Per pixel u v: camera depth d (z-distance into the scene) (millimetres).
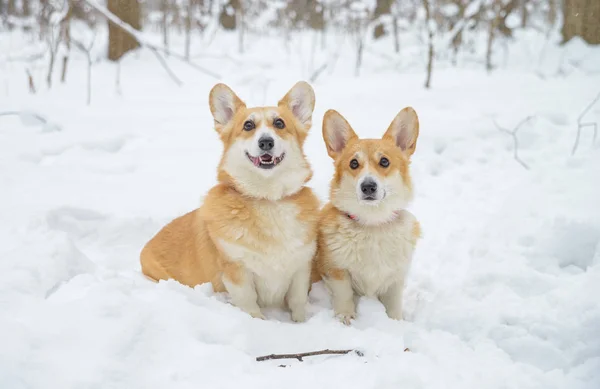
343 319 1361
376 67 3582
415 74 3451
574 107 2318
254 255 1321
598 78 2896
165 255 1444
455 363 1131
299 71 3498
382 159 1385
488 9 3494
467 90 2836
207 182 1919
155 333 1113
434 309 1360
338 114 1471
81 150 2084
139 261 1575
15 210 1585
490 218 1719
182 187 1876
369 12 3859
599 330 1167
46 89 2828
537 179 1854
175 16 4773
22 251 1277
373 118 2326
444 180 1968
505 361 1146
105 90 2900
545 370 1144
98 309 1123
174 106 2662
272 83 3076
